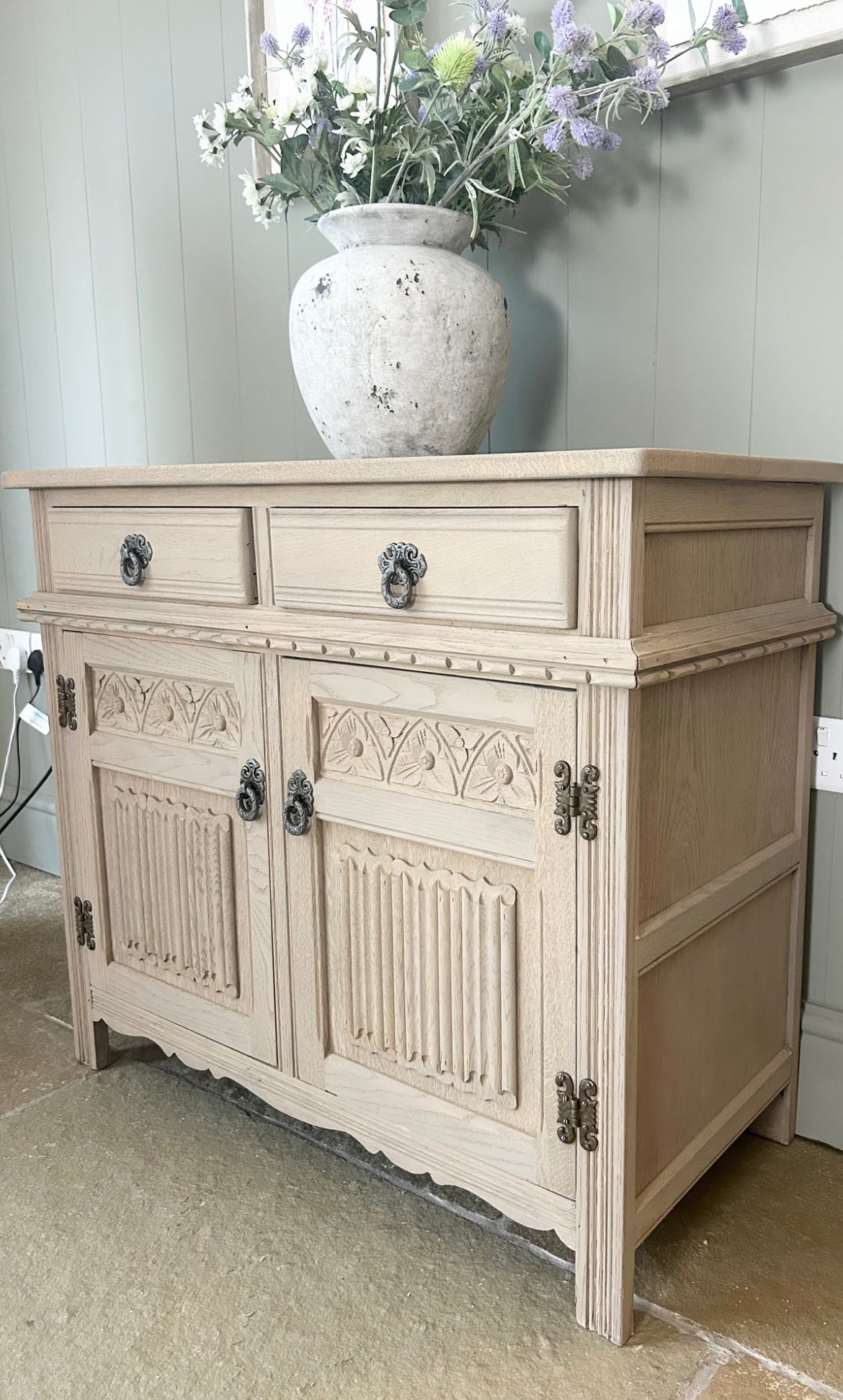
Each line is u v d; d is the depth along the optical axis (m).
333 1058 1.36
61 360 2.34
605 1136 1.09
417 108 1.61
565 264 1.52
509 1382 1.08
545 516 1.02
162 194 2.05
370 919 1.28
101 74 2.11
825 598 1.41
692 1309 1.17
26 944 2.22
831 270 1.31
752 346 1.38
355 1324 1.16
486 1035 1.18
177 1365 1.11
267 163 1.85
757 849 1.34
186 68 1.96
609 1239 1.11
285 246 1.87
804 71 1.30
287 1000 1.39
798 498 1.31
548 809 1.08
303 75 1.34
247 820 1.38
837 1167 1.44
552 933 1.11
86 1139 1.52
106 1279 1.23
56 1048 1.79
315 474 1.19
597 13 1.44
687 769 1.16
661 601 1.06
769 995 1.42
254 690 1.34
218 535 1.33
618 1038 1.07
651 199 1.43
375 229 1.35
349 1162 1.46
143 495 1.44
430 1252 1.28
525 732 1.09
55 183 2.25
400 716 1.21
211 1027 1.50
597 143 1.27
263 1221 1.34
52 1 2.17
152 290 2.12
